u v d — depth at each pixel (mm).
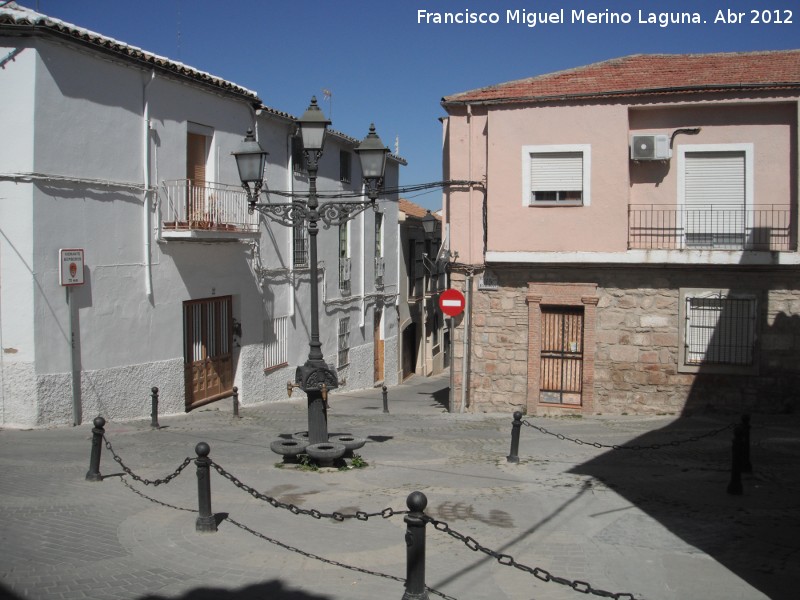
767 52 17703
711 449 12805
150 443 12445
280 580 6375
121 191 14914
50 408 13352
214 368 18531
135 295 15359
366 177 10867
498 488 9945
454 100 17219
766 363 15953
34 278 13008
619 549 7500
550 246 16734
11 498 8445
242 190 19141
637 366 16609
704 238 16312
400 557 7070
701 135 16219
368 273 28156
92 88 14141
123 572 6434
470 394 17766
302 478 10117
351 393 26125
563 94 16438
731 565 7066
